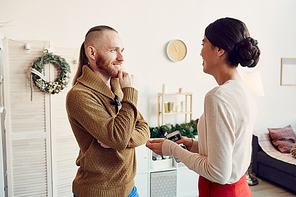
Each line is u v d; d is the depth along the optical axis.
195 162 0.99
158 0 3.31
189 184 3.08
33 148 2.54
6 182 2.58
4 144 2.57
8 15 2.69
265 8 3.94
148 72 3.31
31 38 2.78
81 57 1.27
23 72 2.46
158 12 3.32
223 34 0.96
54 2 2.85
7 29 2.69
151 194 2.93
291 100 4.24
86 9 2.98
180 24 3.44
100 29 1.14
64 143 2.64
